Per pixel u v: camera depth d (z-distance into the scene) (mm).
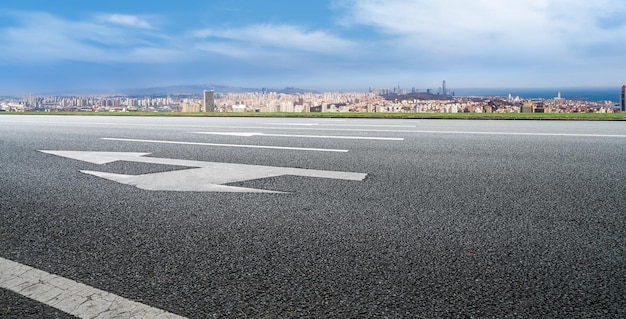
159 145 6051
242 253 1980
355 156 4836
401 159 4590
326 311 1450
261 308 1477
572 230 2234
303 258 1910
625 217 2449
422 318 1395
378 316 1412
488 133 7059
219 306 1496
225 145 5961
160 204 2871
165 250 2035
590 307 1453
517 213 2551
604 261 1830
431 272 1745
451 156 4742
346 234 2221
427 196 2986
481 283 1641
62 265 1876
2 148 5848
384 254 1942
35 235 2277
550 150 5105
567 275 1699
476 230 2254
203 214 2623
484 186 3277
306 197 3006
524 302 1491
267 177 3729
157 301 1537
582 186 3246
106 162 4633
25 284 1689
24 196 3139
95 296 1581
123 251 2029
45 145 6152
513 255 1909
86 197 3092
